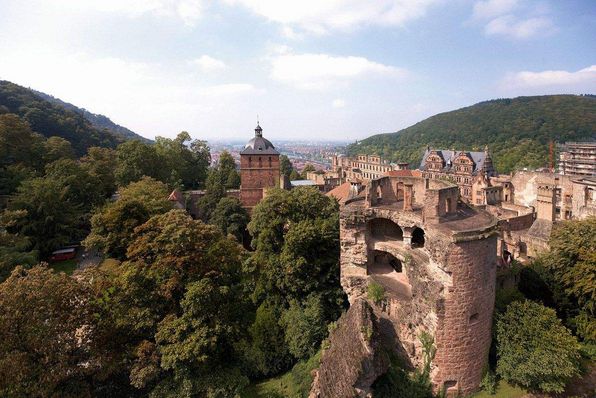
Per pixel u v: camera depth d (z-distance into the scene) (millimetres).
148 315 30109
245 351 34125
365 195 33906
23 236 52469
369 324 23094
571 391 26078
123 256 49875
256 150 83750
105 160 89188
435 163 138250
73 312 26234
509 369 24547
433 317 23984
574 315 31875
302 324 34094
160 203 60344
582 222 33469
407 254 28031
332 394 22750
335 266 38594
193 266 32094
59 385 25969
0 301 23219
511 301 28453
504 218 50344
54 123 121750
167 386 28672
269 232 41344
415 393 24078
